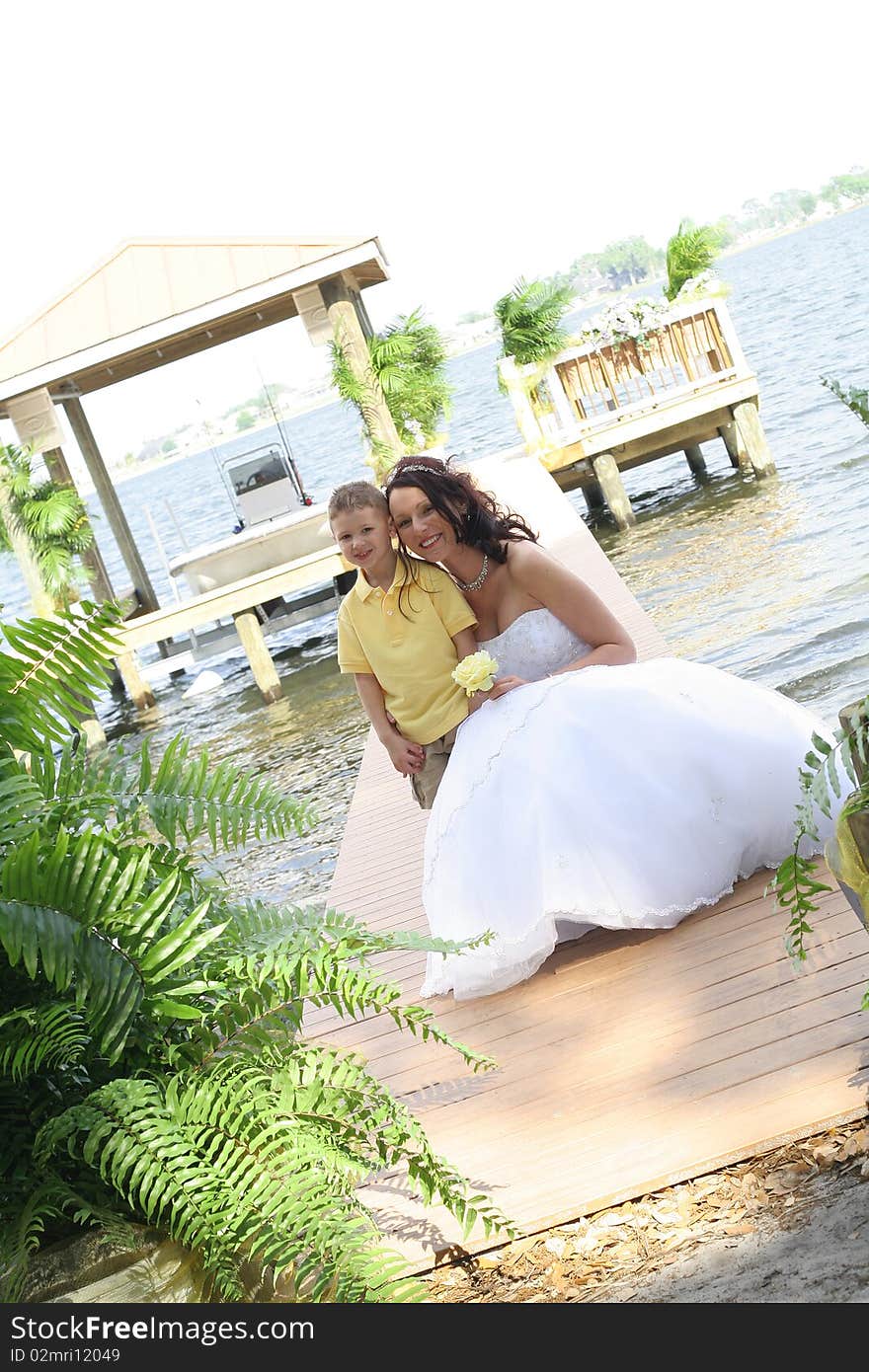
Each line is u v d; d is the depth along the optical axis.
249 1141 2.30
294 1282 2.19
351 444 68.62
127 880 2.32
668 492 16.55
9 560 14.05
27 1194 2.35
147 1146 2.22
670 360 14.70
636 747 3.45
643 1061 2.91
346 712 12.34
